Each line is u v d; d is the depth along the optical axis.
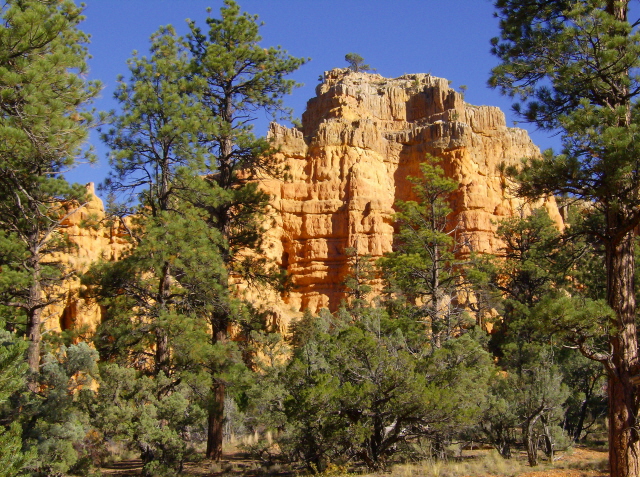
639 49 13.35
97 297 24.27
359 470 16.88
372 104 70.75
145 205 26.39
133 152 25.12
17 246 22.98
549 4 15.33
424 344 21.98
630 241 13.75
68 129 18.31
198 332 22.48
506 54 15.54
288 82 30.39
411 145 66.00
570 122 13.29
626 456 12.79
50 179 22.95
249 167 30.08
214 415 22.20
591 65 14.11
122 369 18.67
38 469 15.25
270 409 18.72
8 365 11.06
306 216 61.66
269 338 26.02
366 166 63.44
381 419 17.45
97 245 43.50
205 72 29.94
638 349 13.60
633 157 12.24
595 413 27.88
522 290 40.53
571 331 12.79
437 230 31.30
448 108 68.88
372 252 58.97
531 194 14.51
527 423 19.28
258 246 29.48
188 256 23.06
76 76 19.27
